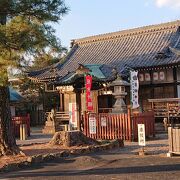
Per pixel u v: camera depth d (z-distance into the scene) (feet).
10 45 43.11
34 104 142.51
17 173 40.19
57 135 58.59
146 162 42.45
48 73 115.24
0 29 42.19
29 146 61.05
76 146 55.88
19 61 44.50
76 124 87.45
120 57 111.86
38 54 46.78
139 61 103.86
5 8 44.80
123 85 79.66
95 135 71.15
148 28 118.11
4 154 49.14
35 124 144.87
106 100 106.22
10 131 50.31
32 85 126.62
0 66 42.83
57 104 142.51
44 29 45.65
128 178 34.53
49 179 36.35
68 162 45.14
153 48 108.88
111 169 39.50
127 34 122.62
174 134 45.47
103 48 124.16
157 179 33.47
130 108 68.44
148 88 102.17
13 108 135.74
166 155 46.34
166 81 99.30
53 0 46.42
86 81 79.36
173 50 100.07
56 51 46.83
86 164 43.29
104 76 96.58
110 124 69.15
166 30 114.83
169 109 88.33
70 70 116.78
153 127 71.00
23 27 43.45
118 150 54.24
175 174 35.06
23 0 44.83
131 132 66.28
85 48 130.93
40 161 46.11
